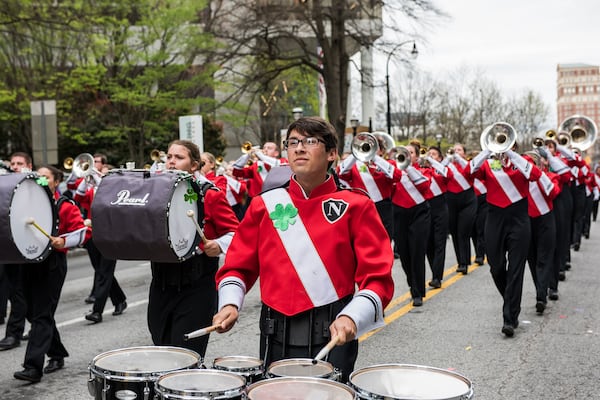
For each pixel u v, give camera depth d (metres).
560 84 172.12
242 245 3.68
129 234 4.63
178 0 28.45
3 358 7.50
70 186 11.39
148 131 30.39
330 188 3.57
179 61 30.88
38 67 27.02
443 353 7.32
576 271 13.10
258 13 29.81
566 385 6.25
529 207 9.12
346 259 3.52
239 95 31.34
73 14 21.34
